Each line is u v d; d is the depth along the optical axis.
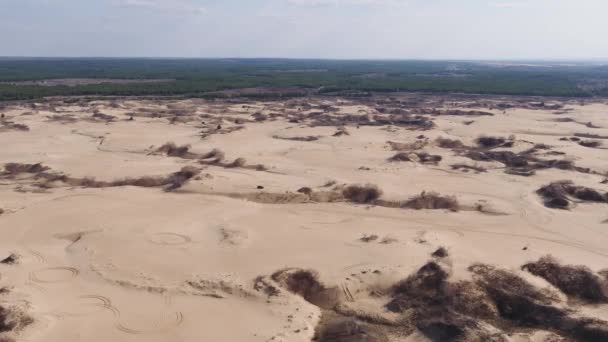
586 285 35.34
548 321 31.45
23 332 28.78
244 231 44.97
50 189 57.75
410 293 34.09
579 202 55.00
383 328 31.00
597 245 44.53
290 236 44.44
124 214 49.31
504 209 52.50
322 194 55.91
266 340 28.91
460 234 46.16
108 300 32.94
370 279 35.47
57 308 31.67
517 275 35.53
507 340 28.89
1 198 53.81
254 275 36.47
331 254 40.16
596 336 29.72
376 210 52.56
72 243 42.34
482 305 32.75
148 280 35.53
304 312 32.09
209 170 64.19
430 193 55.56
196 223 46.91
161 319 30.94
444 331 30.05
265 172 64.56
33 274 36.19
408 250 40.41
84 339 28.66
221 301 33.28
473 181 62.78
